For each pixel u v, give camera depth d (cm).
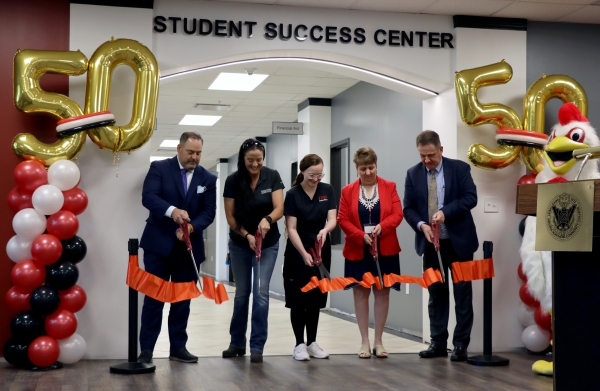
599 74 618
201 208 498
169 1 539
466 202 505
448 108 598
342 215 520
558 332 256
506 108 555
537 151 547
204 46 545
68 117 475
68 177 461
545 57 605
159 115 1168
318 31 565
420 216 522
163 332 703
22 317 454
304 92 984
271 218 486
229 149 1645
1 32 510
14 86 472
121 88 522
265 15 556
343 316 904
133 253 457
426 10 577
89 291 511
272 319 855
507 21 595
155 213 472
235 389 397
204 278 486
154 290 463
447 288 526
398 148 785
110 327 514
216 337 676
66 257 466
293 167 1246
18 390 395
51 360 454
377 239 510
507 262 579
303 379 429
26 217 449
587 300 253
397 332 741
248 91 974
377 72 599
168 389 396
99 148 514
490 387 408
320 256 488
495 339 575
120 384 411
